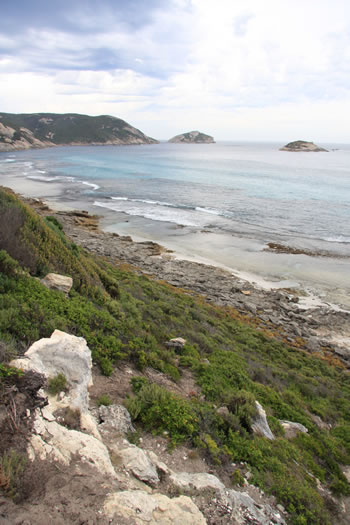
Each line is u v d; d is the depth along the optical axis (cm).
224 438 616
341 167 11150
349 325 2142
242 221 4506
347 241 3700
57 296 808
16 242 938
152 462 451
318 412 1060
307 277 2841
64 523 286
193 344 1150
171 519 340
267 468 589
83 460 363
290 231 4072
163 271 2811
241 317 2094
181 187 7031
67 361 526
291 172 9625
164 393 640
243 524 404
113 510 317
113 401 577
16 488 302
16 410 371
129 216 4791
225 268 3020
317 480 668
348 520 592
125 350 784
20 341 550
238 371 1045
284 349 1675
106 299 1052
